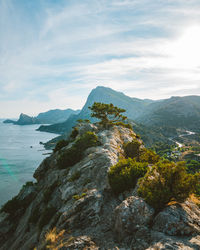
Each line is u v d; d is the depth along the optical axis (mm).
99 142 33188
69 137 48188
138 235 9500
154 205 10766
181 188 10711
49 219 18625
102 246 10086
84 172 22594
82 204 14797
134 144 29328
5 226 26578
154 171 13312
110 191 16453
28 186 33250
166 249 7754
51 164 35781
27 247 17219
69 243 10805
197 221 9750
